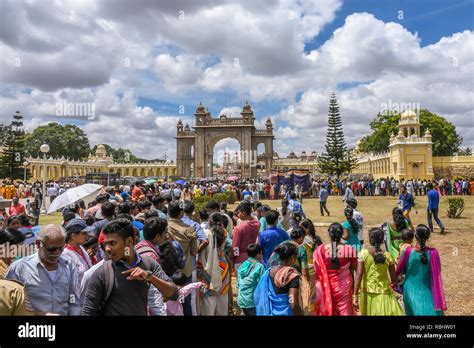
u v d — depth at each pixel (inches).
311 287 213.8
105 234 132.1
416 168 1902.1
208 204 306.7
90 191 402.0
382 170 2288.4
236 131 2751.0
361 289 197.6
